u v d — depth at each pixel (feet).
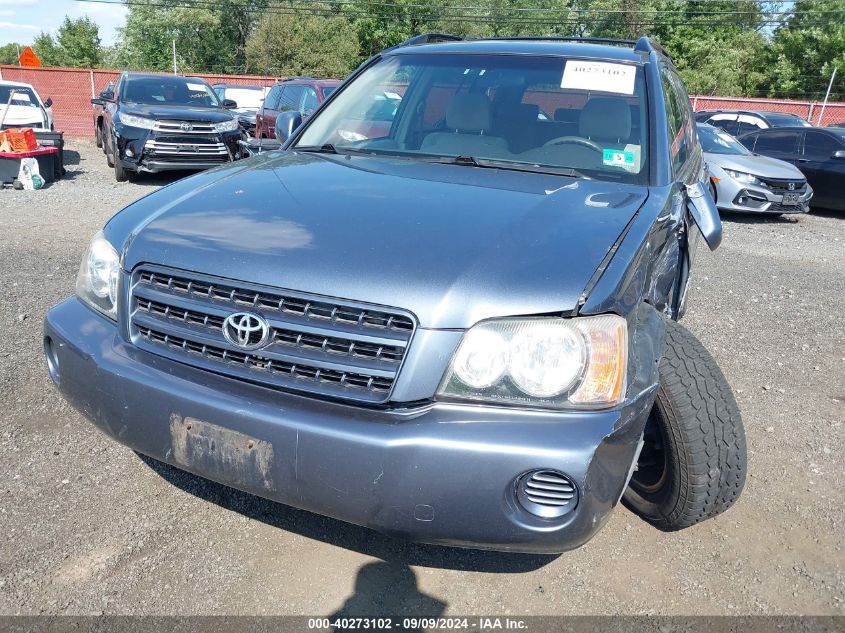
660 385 8.14
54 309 8.48
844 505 10.00
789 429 12.28
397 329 6.46
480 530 6.39
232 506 9.23
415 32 155.63
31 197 31.30
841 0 150.82
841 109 90.58
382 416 6.44
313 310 6.65
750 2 147.43
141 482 9.61
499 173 9.43
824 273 25.20
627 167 9.76
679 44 149.59
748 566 8.64
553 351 6.33
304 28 142.72
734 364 15.31
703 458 8.16
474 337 6.37
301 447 6.52
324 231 7.28
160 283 7.37
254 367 6.85
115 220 8.41
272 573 8.09
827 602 8.08
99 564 8.03
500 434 6.24
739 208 36.09
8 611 7.27
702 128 39.45
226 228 7.53
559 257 6.84
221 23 164.14
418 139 10.78
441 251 6.86
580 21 154.30
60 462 9.93
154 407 7.14
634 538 9.08
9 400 11.51
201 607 7.53
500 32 160.45
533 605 7.85
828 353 16.39
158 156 35.96
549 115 10.62
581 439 6.23
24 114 41.57
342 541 8.72
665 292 9.64
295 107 44.78
